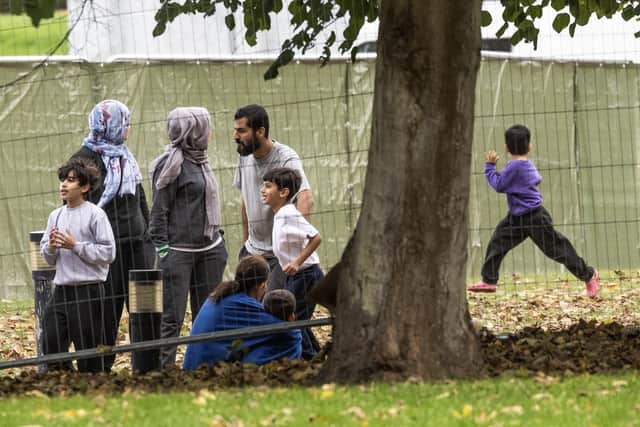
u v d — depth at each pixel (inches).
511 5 1275.8
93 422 741.3
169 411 776.3
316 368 996.6
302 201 1157.1
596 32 1956.2
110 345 1150.3
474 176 1908.2
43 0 800.9
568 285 1797.5
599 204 1979.6
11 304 1716.3
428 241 904.3
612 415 736.3
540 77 1931.6
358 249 918.4
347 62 1812.3
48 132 1711.4
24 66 1692.9
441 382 875.4
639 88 1985.7
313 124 1806.1
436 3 892.6
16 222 1715.1
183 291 1172.5
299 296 1139.9
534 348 1064.8
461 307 917.2
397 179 904.3
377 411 754.2
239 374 980.6
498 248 1571.1
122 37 1728.6
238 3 1187.3
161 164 1171.9
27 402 850.8
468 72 904.3
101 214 1117.7
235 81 1781.5
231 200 1785.2
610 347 1069.8
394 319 901.8
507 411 749.3
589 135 1966.0
